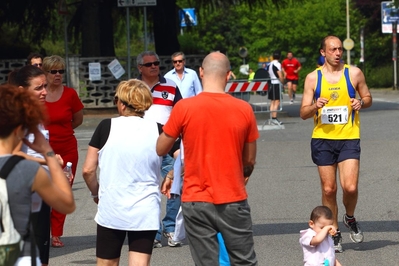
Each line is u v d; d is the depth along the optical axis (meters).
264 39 140.75
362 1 127.94
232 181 13.28
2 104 9.95
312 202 26.20
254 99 60.19
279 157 36.62
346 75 19.61
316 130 19.89
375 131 46.16
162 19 72.44
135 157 14.27
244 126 13.39
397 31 103.00
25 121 10.05
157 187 14.54
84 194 29.45
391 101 78.19
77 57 61.84
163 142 13.60
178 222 20.64
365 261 18.94
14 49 80.38
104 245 14.55
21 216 9.77
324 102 19.34
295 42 137.50
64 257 20.09
